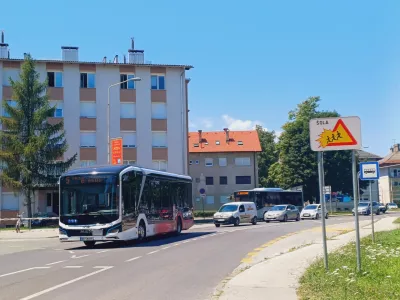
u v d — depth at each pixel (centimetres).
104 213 1984
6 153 4250
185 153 5169
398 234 2156
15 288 1039
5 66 4838
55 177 4447
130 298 918
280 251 1711
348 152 6944
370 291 864
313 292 883
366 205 6172
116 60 5544
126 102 5084
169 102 5172
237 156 7850
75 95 4962
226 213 3700
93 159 4934
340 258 1334
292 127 7169
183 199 2812
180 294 957
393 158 10425
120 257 1623
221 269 1309
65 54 5144
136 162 5044
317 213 4978
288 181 7069
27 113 4403
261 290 945
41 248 2203
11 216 4738
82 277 1181
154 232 2322
